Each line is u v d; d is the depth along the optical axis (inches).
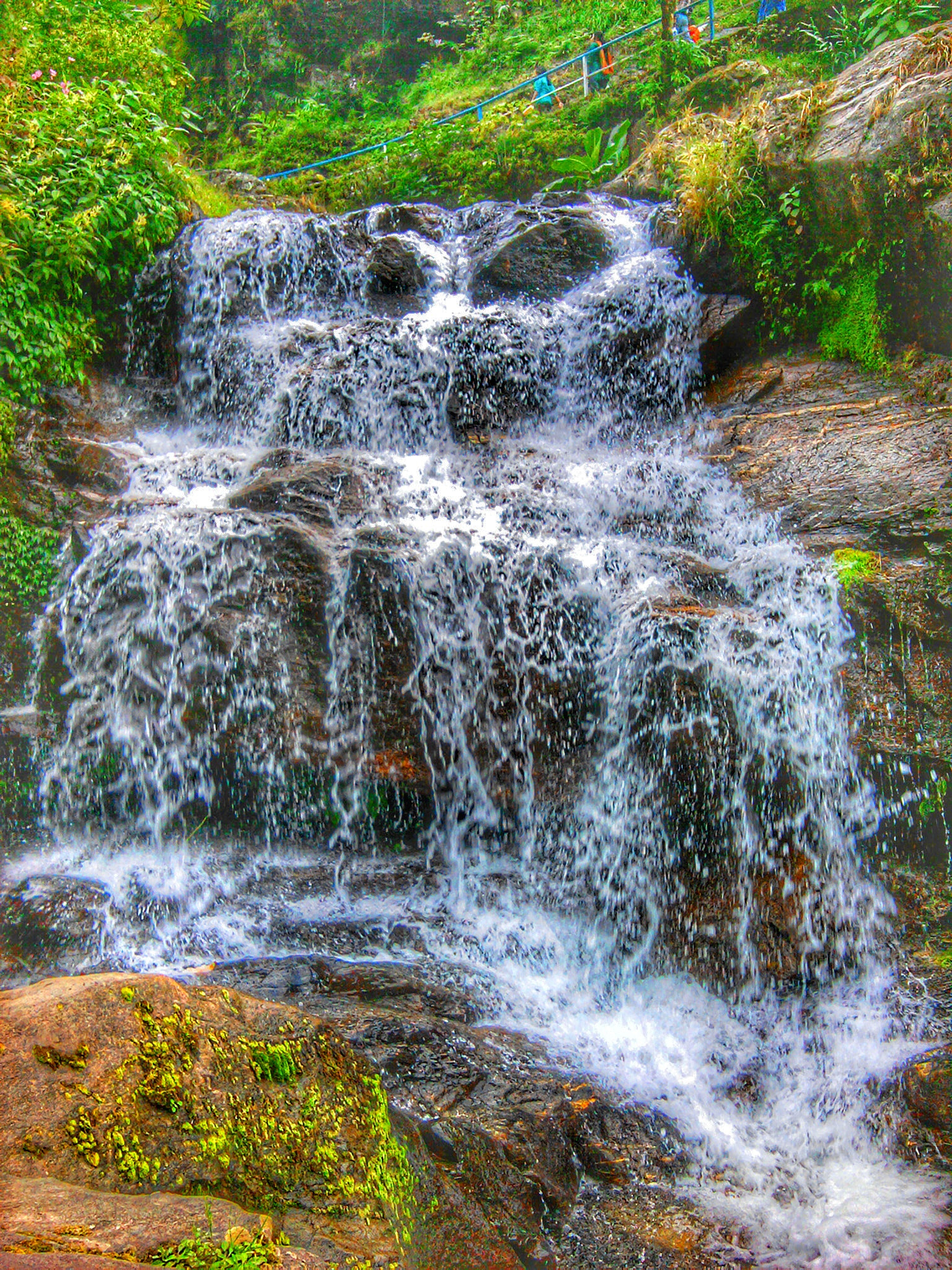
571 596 258.4
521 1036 194.2
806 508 271.1
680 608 240.7
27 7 431.5
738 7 596.1
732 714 225.9
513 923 235.9
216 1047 104.8
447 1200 123.0
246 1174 96.0
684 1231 155.7
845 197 317.4
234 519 262.1
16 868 250.4
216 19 795.4
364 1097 117.0
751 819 224.1
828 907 217.0
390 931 229.5
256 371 363.6
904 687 230.1
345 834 264.1
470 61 754.2
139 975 107.1
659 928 227.9
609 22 698.8
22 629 278.8
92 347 357.4
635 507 299.0
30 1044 94.4
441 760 259.4
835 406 306.2
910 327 309.6
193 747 263.3
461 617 258.4
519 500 295.1
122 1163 88.5
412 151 583.2
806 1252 152.6
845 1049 195.3
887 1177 169.2
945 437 268.2
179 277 378.3
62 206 360.2
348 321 374.9
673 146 417.7
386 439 348.5
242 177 554.3
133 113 396.5
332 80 790.5
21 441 299.4
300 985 194.2
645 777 235.3
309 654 255.0
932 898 220.1
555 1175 157.5
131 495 303.0
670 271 364.2
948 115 292.8
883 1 450.9
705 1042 203.2
